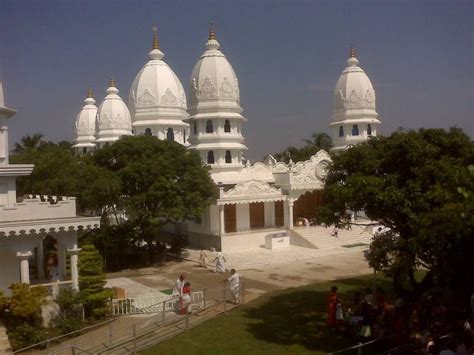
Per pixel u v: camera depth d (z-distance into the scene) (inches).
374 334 777.6
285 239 1904.5
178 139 2837.1
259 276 1444.4
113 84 3122.5
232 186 2052.2
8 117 1119.0
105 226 1642.5
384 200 761.6
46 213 1012.5
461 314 759.1
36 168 1604.3
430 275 900.6
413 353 673.6
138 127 2780.5
